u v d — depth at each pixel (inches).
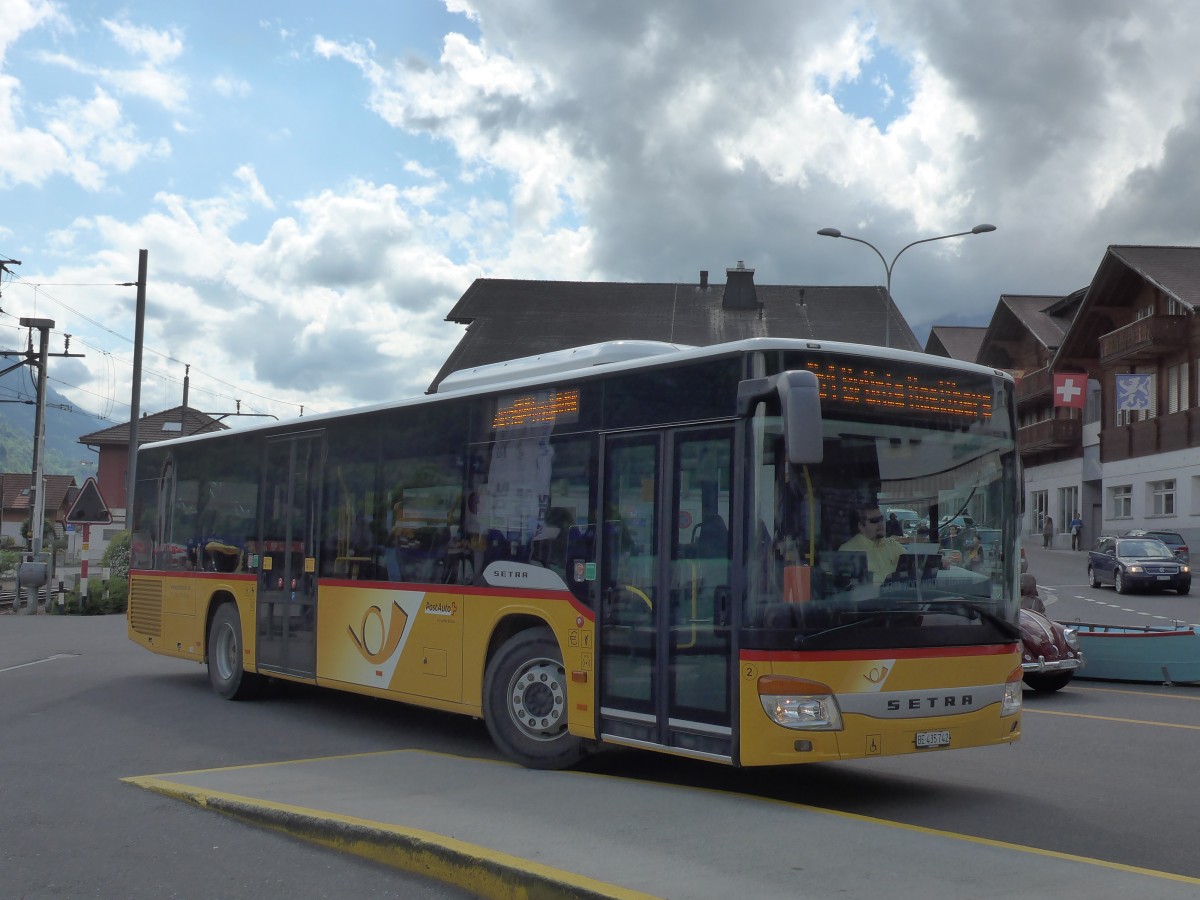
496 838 253.4
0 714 486.3
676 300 2706.7
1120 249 2096.5
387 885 242.7
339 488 462.3
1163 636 620.1
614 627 332.5
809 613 290.2
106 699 533.3
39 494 1509.6
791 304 2679.6
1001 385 334.3
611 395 344.2
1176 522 1959.9
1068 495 2534.5
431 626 401.7
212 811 302.0
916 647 301.7
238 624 524.4
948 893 214.8
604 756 380.8
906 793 335.3
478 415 395.2
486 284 2770.7
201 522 562.3
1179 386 1999.3
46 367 1529.3
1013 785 348.5
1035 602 645.9
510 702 363.6
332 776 329.7
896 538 306.3
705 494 311.0
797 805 289.6
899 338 2566.4
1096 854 269.3
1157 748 415.8
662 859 236.5
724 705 298.2
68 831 287.6
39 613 1171.3
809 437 278.4
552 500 359.6
